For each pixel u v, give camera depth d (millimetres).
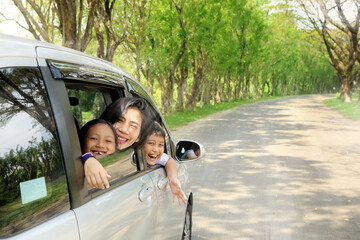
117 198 1689
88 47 19562
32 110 1261
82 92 1812
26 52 1318
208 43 29312
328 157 9516
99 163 1508
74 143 1427
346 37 38938
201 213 5008
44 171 1249
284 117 22859
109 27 14586
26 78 1266
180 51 25922
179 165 3139
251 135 13711
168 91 26734
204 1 26016
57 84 1408
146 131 1974
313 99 58375
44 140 1282
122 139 1846
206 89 44125
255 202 5570
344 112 26656
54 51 1520
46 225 1197
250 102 49219
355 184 6836
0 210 1062
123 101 1859
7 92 1178
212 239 4180
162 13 23016
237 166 8109
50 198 1251
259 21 47719
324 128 16453
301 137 13344
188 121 19719
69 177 1361
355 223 4855
